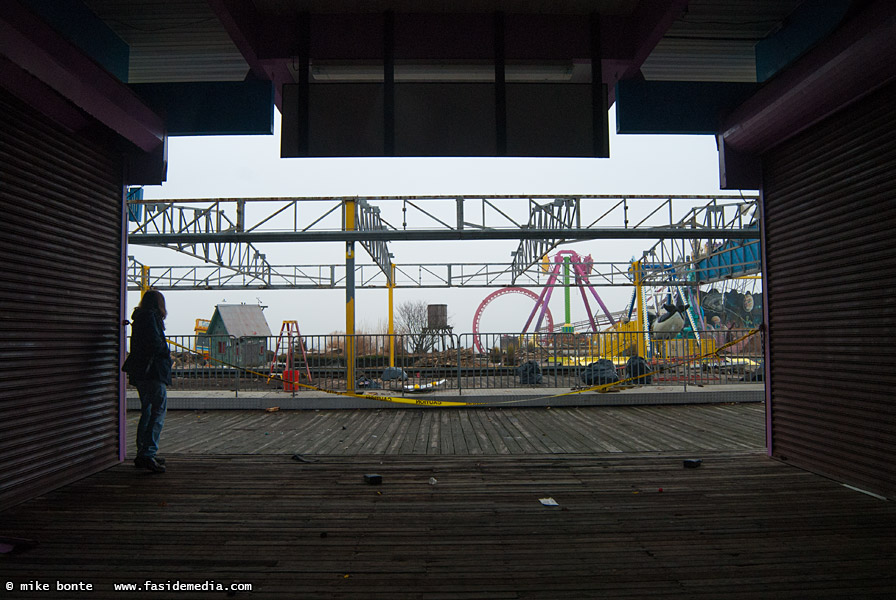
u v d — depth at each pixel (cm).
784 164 530
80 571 293
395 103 527
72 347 472
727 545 328
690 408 937
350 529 357
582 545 329
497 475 496
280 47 515
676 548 324
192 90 558
